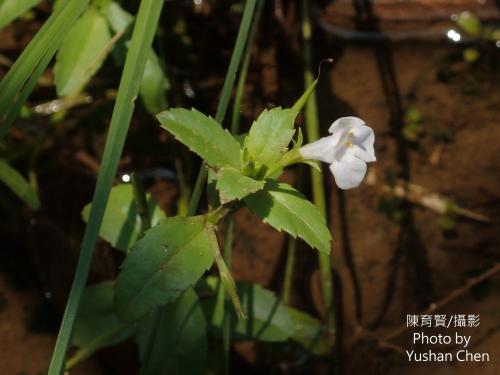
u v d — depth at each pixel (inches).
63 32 5.8
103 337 6.4
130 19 7.4
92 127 9.0
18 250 8.4
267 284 8.1
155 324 6.3
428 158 9.0
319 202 8.1
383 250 8.4
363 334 7.9
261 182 5.3
